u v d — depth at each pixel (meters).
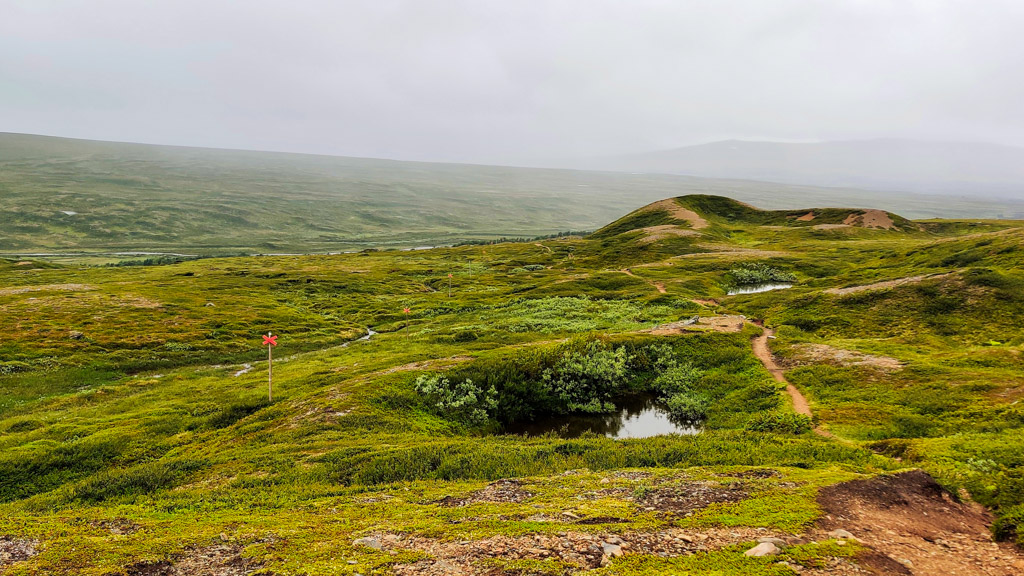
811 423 28.53
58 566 10.98
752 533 11.95
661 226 169.12
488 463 22.19
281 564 11.09
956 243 84.00
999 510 13.64
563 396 38.34
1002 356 33.38
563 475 19.48
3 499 24.61
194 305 85.88
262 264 165.25
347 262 170.25
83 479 26.03
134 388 48.31
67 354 58.00
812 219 173.38
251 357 64.25
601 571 10.24
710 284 95.19
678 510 13.84
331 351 63.25
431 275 141.38
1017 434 19.94
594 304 82.19
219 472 23.33
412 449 24.52
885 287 59.16
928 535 12.25
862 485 14.84
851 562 10.38
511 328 65.94
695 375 41.66
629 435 33.34
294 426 31.06
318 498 18.14
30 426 35.81
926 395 28.69
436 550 11.63
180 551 12.04
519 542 11.86
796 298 65.88
